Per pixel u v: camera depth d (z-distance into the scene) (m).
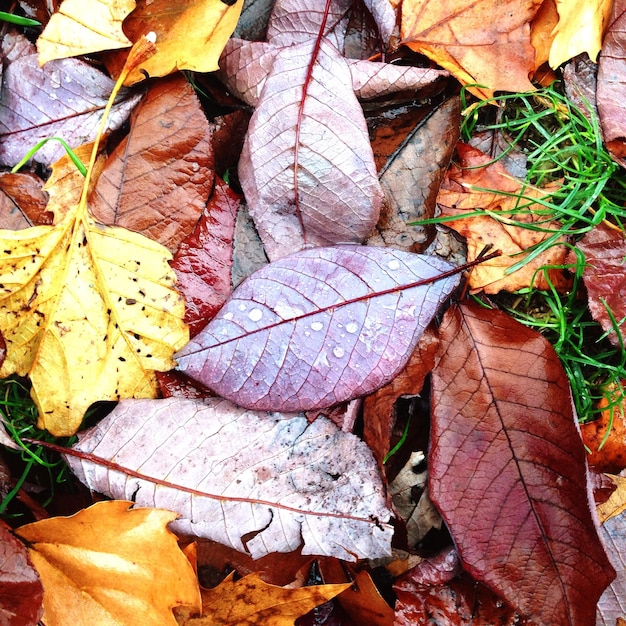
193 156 0.34
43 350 0.33
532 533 0.33
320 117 0.32
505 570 0.33
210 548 0.33
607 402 0.36
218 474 0.33
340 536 0.32
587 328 0.37
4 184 0.33
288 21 0.35
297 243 0.34
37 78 0.34
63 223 0.32
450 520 0.33
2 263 0.32
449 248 0.35
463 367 0.34
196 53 0.33
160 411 0.33
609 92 0.36
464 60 0.35
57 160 0.34
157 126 0.33
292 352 0.32
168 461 0.33
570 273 0.36
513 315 0.37
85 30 0.33
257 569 0.34
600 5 0.35
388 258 0.32
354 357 0.32
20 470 0.35
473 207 0.35
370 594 0.33
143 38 0.33
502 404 0.33
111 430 0.33
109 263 0.33
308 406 0.32
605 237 0.36
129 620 0.31
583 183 0.37
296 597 0.32
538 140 0.37
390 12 0.34
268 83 0.32
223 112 0.36
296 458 0.33
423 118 0.35
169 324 0.33
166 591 0.31
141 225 0.33
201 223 0.34
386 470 0.35
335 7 0.35
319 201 0.33
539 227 0.35
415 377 0.34
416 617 0.34
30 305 0.33
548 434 0.33
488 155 0.36
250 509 0.32
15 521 0.34
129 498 0.32
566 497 0.33
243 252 0.34
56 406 0.33
